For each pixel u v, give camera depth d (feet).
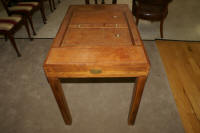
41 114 5.49
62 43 4.14
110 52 3.75
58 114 5.49
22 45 8.76
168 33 9.55
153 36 9.27
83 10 5.91
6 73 7.07
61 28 4.81
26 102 5.88
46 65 3.44
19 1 9.55
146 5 8.63
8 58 7.89
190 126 5.09
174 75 6.87
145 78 3.76
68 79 6.79
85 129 5.06
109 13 5.65
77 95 6.13
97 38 4.31
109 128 5.07
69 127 5.12
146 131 4.97
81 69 3.55
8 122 5.26
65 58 3.59
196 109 5.58
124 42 4.14
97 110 5.59
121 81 6.64
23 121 5.29
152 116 5.36
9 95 6.13
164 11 7.95
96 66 3.48
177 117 5.32
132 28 4.70
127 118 5.34
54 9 12.40
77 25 4.94
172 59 7.68
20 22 8.09
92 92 6.23
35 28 10.20
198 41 8.85
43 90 6.31
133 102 4.32
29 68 7.32
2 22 7.34
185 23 10.54
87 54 3.69
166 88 6.31
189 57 7.80
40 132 5.00
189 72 7.01
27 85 6.52
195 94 6.09
